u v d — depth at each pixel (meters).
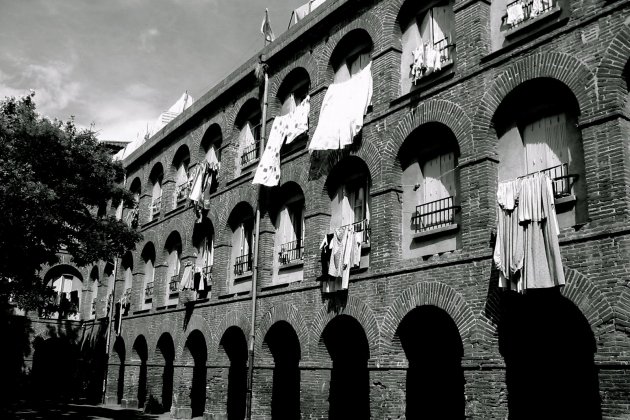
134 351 31.12
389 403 15.24
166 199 30.42
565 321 13.98
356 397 19.75
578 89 12.33
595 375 13.56
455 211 15.05
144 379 33.28
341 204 18.94
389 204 16.44
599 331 11.16
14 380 38.19
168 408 29.47
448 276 14.36
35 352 39.91
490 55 14.39
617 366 10.74
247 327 21.52
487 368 13.07
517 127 13.98
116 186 23.64
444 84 15.41
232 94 25.77
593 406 13.45
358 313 16.69
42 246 21.20
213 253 24.92
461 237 14.71
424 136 16.30
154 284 29.84
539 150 13.49
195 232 27.00
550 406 14.13
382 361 15.65
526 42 13.73
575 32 12.64
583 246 11.70
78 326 40.19
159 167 32.56
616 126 11.60
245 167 24.16
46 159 20.98
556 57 12.85
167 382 30.00
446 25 16.50
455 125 14.91
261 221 21.98
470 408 13.24
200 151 28.11
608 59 11.94
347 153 18.22
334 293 17.70
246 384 22.81
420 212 16.05
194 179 26.58
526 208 12.53
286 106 22.62
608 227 11.34
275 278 21.25
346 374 20.06
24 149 20.50
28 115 21.53
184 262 27.38
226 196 24.62
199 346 26.12
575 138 12.83
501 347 13.04
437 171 15.92
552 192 12.27
